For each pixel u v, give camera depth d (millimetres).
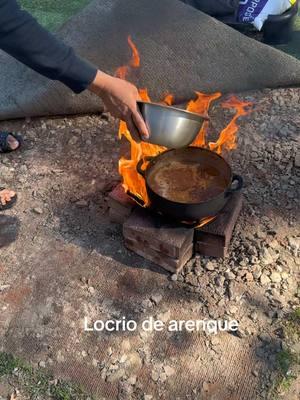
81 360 1060
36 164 1518
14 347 1086
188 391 1008
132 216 1194
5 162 1533
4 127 1669
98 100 1649
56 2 2428
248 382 1016
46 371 1046
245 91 1740
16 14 865
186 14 1674
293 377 1017
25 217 1356
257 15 1982
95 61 1641
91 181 1448
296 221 1304
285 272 1191
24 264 1240
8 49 899
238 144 1542
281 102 1689
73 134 1624
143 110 1032
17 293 1181
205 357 1058
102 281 1194
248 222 1298
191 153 1229
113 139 1595
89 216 1345
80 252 1258
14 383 1032
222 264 1210
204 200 1127
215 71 1680
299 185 1402
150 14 1662
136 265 1223
